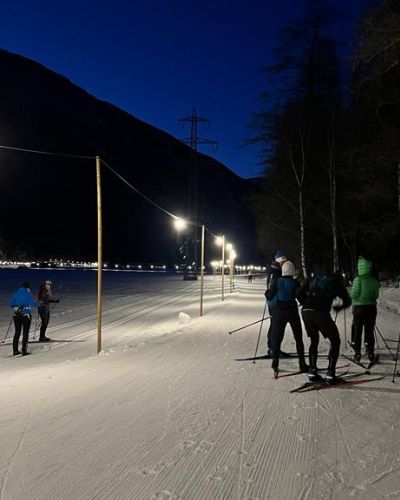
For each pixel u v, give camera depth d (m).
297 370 8.86
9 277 65.12
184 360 10.44
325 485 4.16
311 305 7.55
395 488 4.08
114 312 26.02
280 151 32.25
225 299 33.34
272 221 36.91
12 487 4.32
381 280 34.81
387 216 27.36
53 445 5.34
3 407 7.14
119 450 5.10
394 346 11.55
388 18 13.74
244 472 4.47
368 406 6.43
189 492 4.11
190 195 70.31
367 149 22.16
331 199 27.56
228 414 6.22
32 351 14.77
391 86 21.09
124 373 9.28
